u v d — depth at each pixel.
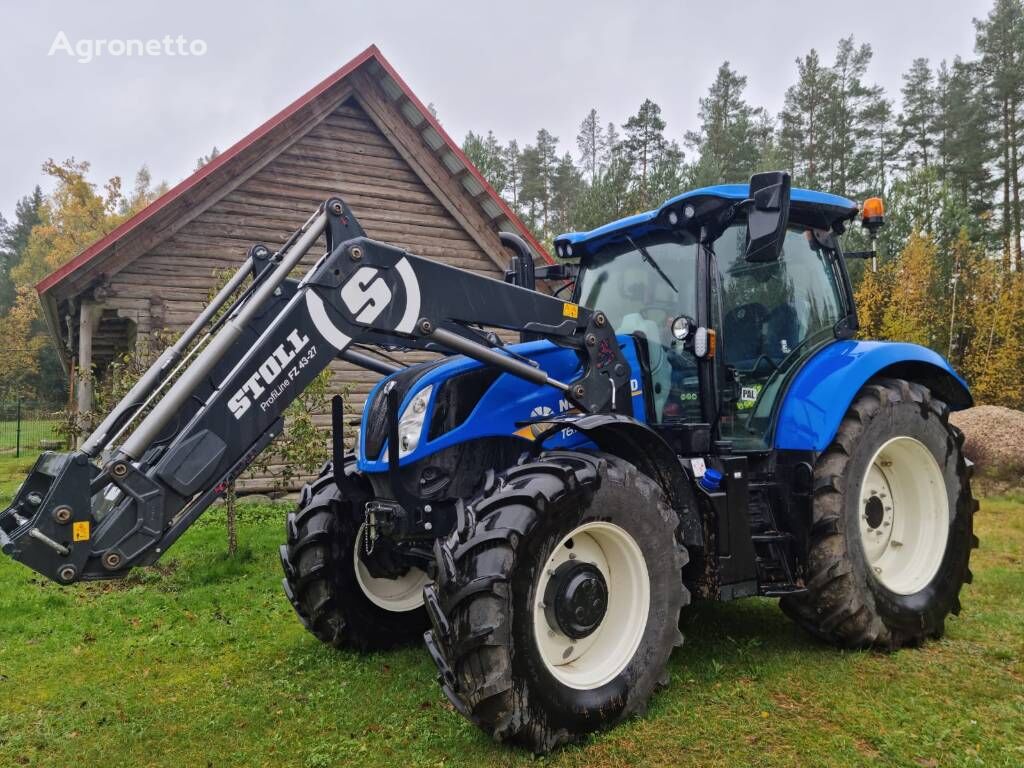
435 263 3.24
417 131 10.73
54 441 19.03
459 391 3.47
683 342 3.88
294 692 3.61
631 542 3.22
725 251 4.07
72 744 3.12
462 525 3.01
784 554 3.91
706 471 3.71
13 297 57.75
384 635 4.14
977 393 17.78
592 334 3.65
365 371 10.44
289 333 2.97
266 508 9.05
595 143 46.50
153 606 5.23
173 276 9.48
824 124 31.84
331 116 10.42
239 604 5.25
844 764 2.81
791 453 4.01
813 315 4.44
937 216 21.88
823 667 3.75
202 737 3.16
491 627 2.76
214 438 2.84
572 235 4.54
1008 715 3.20
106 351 12.34
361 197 10.56
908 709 3.27
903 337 18.11
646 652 3.20
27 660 4.18
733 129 31.59
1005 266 20.66
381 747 3.00
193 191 9.48
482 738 3.02
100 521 2.70
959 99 30.20
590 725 3.00
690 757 2.87
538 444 3.42
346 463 4.16
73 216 37.59
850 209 4.59
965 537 4.41
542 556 2.93
